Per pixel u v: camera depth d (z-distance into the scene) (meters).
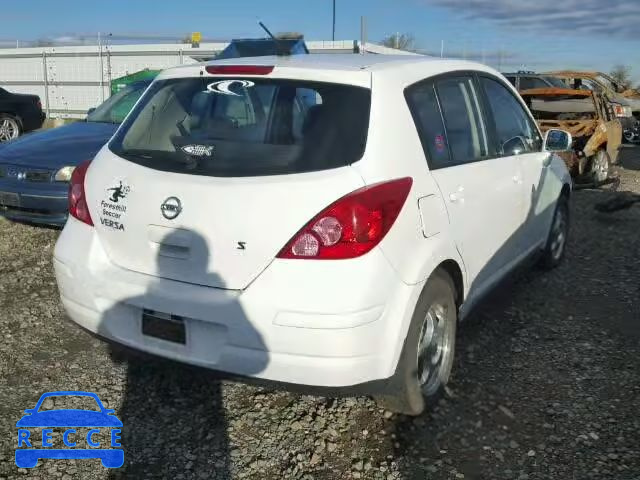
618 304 5.16
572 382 3.81
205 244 2.89
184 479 2.86
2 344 4.05
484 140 4.12
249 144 3.05
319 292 2.71
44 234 6.55
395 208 2.90
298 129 3.03
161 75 3.67
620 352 4.24
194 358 2.95
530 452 3.10
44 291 4.99
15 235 6.48
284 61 3.44
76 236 3.31
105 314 3.17
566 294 5.37
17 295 4.89
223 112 3.24
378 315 2.80
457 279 3.58
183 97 3.40
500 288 4.53
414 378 3.15
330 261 2.72
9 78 28.89
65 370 3.76
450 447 3.13
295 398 3.54
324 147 2.94
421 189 3.14
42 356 3.92
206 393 3.57
